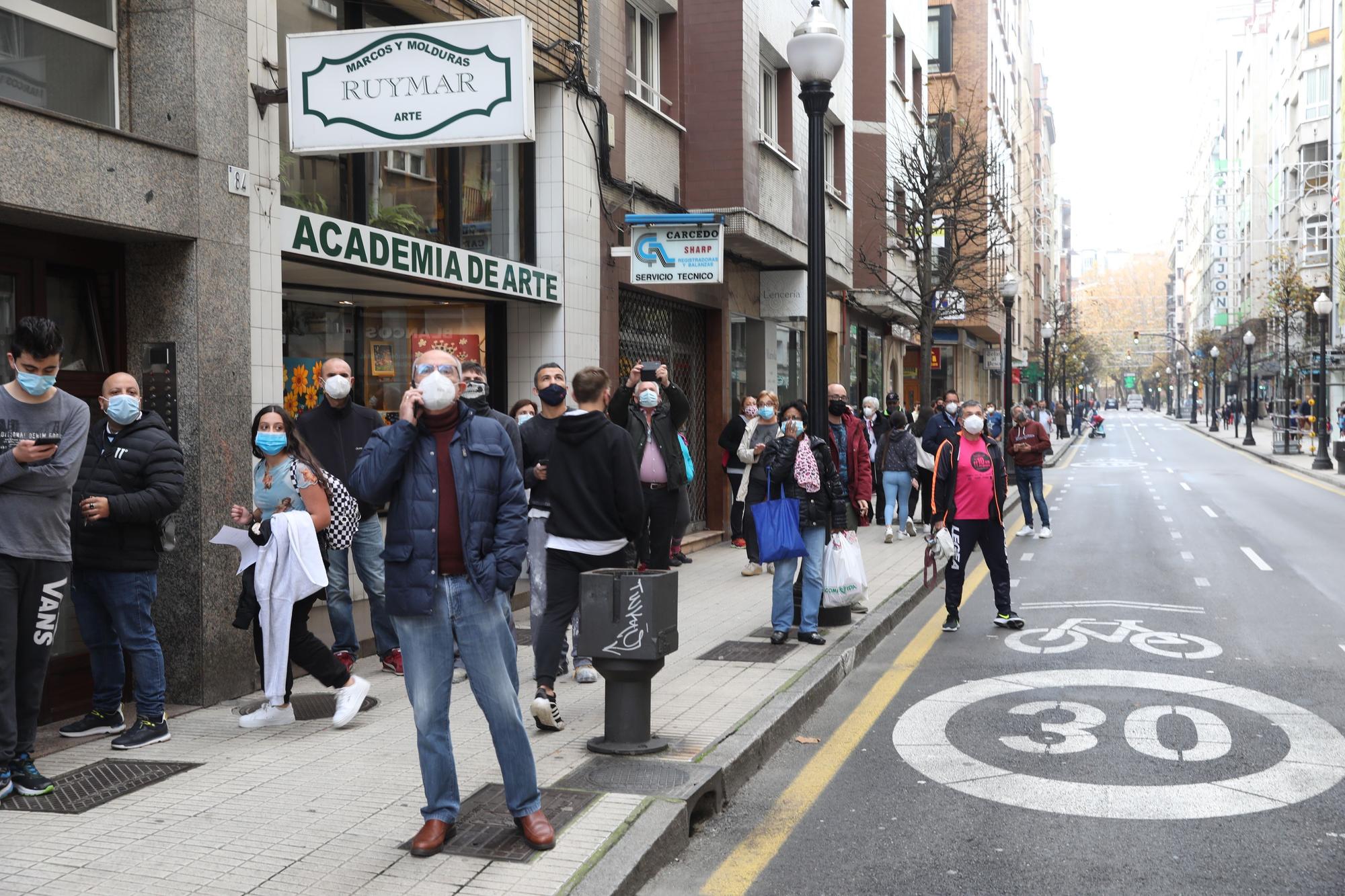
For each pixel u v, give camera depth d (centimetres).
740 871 453
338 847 439
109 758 563
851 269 2258
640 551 884
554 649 619
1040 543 1658
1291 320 4862
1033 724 668
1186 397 14138
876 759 606
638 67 1377
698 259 1217
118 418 573
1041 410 4109
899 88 2675
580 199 1173
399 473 428
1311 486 2698
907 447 1595
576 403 632
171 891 396
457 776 472
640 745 568
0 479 486
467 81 693
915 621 1032
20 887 400
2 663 489
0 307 596
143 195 618
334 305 984
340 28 873
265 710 623
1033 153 7800
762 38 1597
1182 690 745
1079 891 428
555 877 409
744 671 757
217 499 668
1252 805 520
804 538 871
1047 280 8256
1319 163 5425
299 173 820
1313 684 756
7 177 542
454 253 935
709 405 1628
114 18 654
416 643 432
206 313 661
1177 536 1714
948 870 451
